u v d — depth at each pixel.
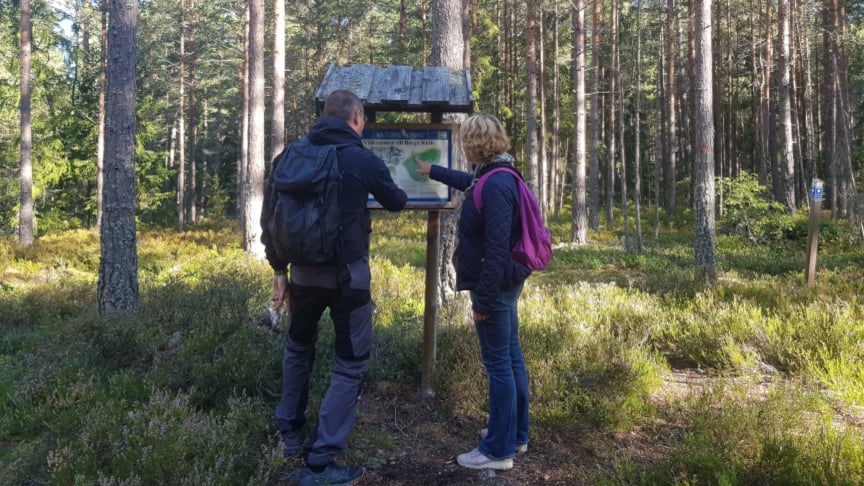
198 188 46.25
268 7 30.38
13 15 28.97
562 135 32.53
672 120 26.14
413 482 2.91
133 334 4.51
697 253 10.99
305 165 2.65
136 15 6.64
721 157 28.41
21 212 16.30
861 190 22.67
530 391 3.83
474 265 2.95
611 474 2.93
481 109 25.52
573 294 7.34
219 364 3.79
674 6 22.62
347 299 2.79
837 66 21.48
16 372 4.41
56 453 2.76
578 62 18.70
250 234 13.99
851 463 2.74
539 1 20.12
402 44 25.42
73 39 32.12
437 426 3.58
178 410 3.11
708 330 5.26
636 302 6.86
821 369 4.39
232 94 39.47
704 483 2.72
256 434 3.14
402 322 5.21
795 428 3.34
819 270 10.77
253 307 5.49
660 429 3.53
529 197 2.91
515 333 3.19
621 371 4.01
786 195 20.42
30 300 7.50
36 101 24.03
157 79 32.81
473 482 2.92
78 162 23.72
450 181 3.54
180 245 16.31
